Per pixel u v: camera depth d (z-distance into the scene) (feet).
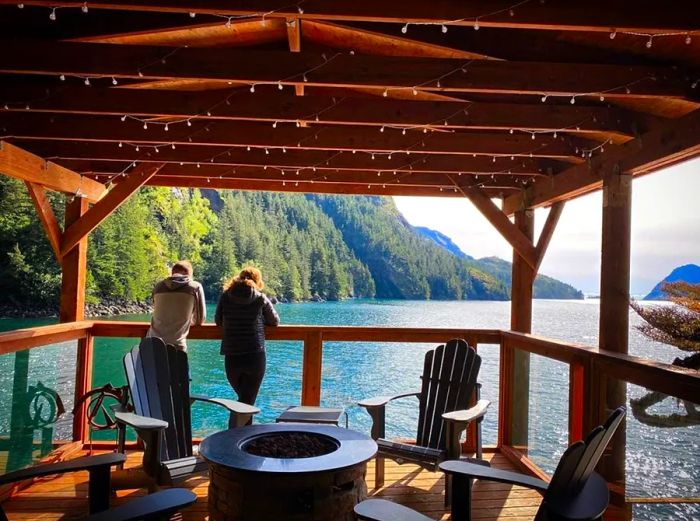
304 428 10.47
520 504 12.46
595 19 8.29
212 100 12.46
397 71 10.46
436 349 14.38
